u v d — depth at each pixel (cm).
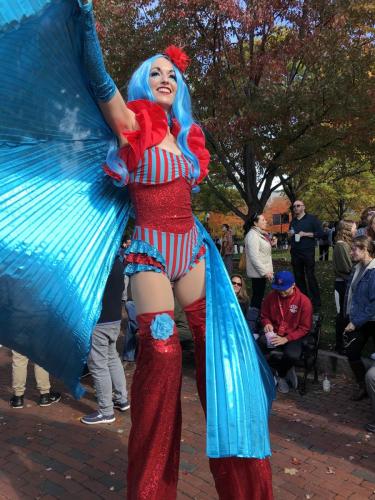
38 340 237
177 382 223
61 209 232
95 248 241
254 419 218
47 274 230
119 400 488
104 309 450
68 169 233
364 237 505
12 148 217
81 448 403
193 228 245
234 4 865
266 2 882
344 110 889
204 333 245
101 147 236
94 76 204
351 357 500
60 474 359
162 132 231
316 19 930
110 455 390
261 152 1025
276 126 941
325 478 350
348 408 487
